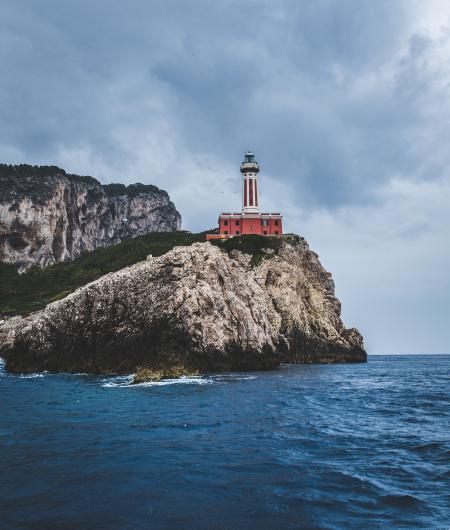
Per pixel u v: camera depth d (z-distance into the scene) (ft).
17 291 425.28
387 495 36.65
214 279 173.47
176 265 162.81
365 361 320.29
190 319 150.41
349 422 69.87
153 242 507.71
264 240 343.67
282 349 257.14
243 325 176.24
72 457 46.80
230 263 200.23
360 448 52.42
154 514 32.09
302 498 35.70
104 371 158.92
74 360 169.48
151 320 152.05
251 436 57.98
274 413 76.79
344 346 304.71
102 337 160.97
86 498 35.09
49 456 47.19
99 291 165.99
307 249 351.87
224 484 38.70
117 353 157.89
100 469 42.60
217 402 88.99
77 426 64.03
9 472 41.57
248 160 405.18
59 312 176.45
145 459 46.16
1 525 30.01
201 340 152.05
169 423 66.49
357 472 42.78
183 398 94.79
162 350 146.82
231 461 45.78
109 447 51.29
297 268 321.32
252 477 40.75
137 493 36.29
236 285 192.24
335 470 43.24
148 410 78.74
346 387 129.18
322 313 311.68
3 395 103.30
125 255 454.40
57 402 90.07
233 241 344.28
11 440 54.80
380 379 164.86
